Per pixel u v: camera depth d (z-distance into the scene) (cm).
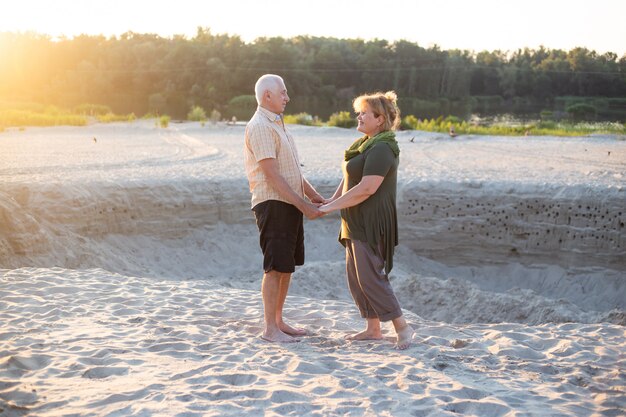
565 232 1549
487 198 1620
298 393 374
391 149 484
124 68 11606
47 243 1279
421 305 1227
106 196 1482
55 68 12325
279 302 549
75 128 3766
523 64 11794
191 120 4766
